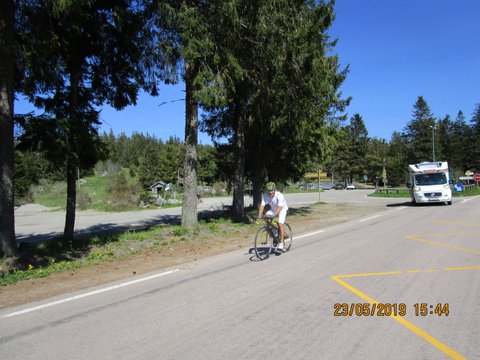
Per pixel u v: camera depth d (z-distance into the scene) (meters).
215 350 4.04
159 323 4.86
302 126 16.03
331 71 18.70
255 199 19.91
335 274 7.03
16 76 9.52
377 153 95.25
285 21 12.54
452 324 4.58
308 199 39.81
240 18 11.62
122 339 4.41
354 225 15.23
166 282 6.97
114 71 11.35
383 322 4.68
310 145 18.16
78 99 11.37
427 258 8.27
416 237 11.31
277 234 9.29
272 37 12.42
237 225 14.73
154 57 11.48
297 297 5.72
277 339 4.26
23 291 6.76
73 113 10.83
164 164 73.38
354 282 6.46
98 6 10.08
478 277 6.64
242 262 8.54
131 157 109.75
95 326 4.84
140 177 69.75
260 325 4.68
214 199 46.12
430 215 18.22
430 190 24.30
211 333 4.48
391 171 89.12
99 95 11.59
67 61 10.37
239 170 16.25
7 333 4.72
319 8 13.77
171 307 5.48
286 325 4.65
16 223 23.06
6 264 8.20
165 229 13.02
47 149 9.52
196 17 10.88
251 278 6.98
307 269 7.52
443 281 6.40
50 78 9.59
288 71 13.72
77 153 10.06
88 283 7.21
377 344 4.08
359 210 23.02
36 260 8.90
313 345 4.09
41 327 4.88
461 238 11.00
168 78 11.72
